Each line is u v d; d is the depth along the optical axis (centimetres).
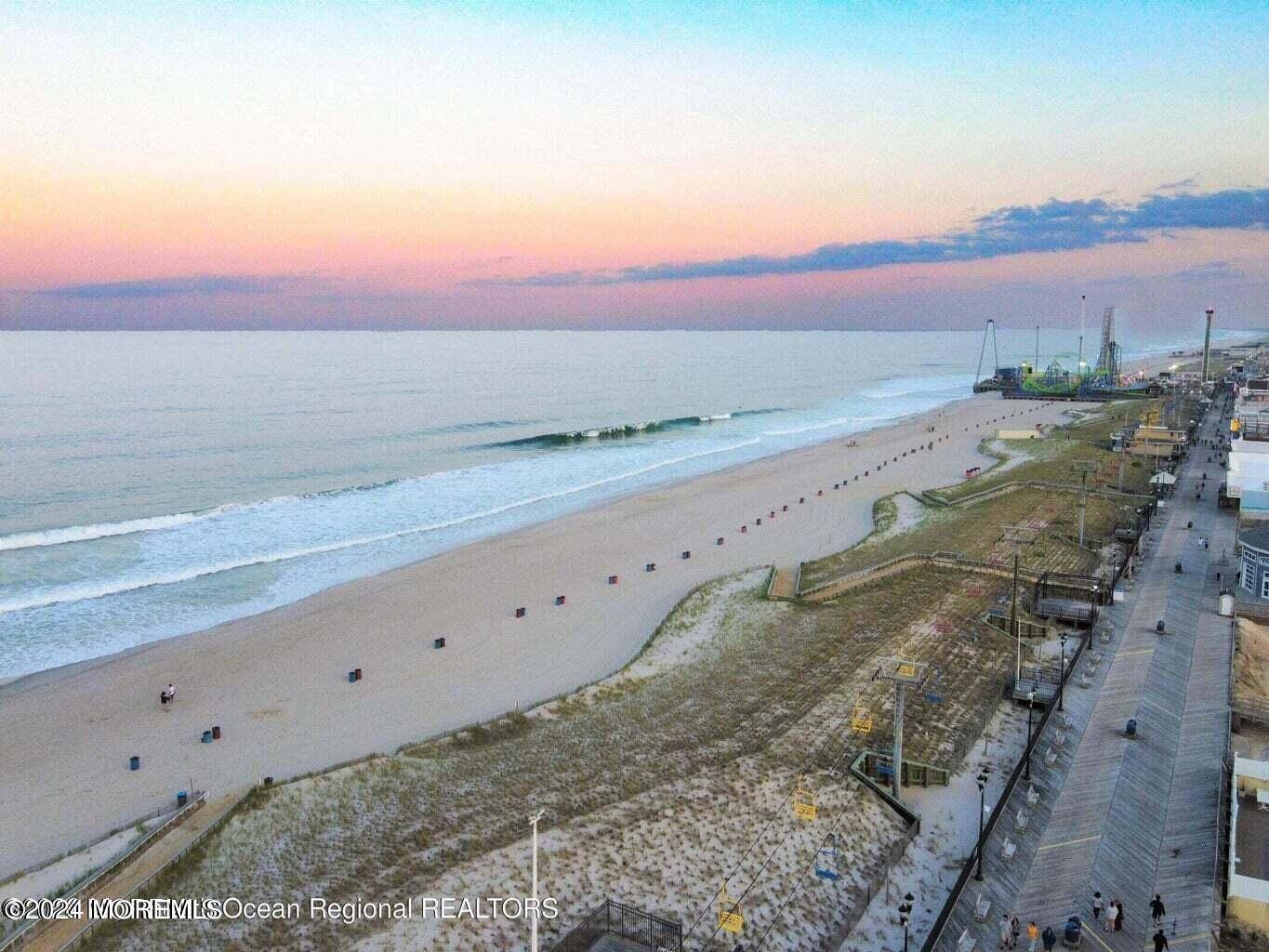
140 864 3256
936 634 5650
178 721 4675
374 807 3728
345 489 10575
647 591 6888
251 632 5988
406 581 7106
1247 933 2817
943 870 3291
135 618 6222
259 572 7338
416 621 6234
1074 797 3662
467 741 4409
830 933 2941
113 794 3941
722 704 4762
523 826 3559
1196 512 8512
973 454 13212
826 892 3159
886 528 8669
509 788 3881
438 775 4000
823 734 4347
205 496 10000
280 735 4525
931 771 3875
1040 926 2889
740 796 3772
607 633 6019
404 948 2819
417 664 5481
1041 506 9244
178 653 5622
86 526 8581
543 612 6438
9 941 2738
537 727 4562
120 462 11681
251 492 10300
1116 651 5169
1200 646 5175
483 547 8150
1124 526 8150
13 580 6975
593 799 3775
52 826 3681
